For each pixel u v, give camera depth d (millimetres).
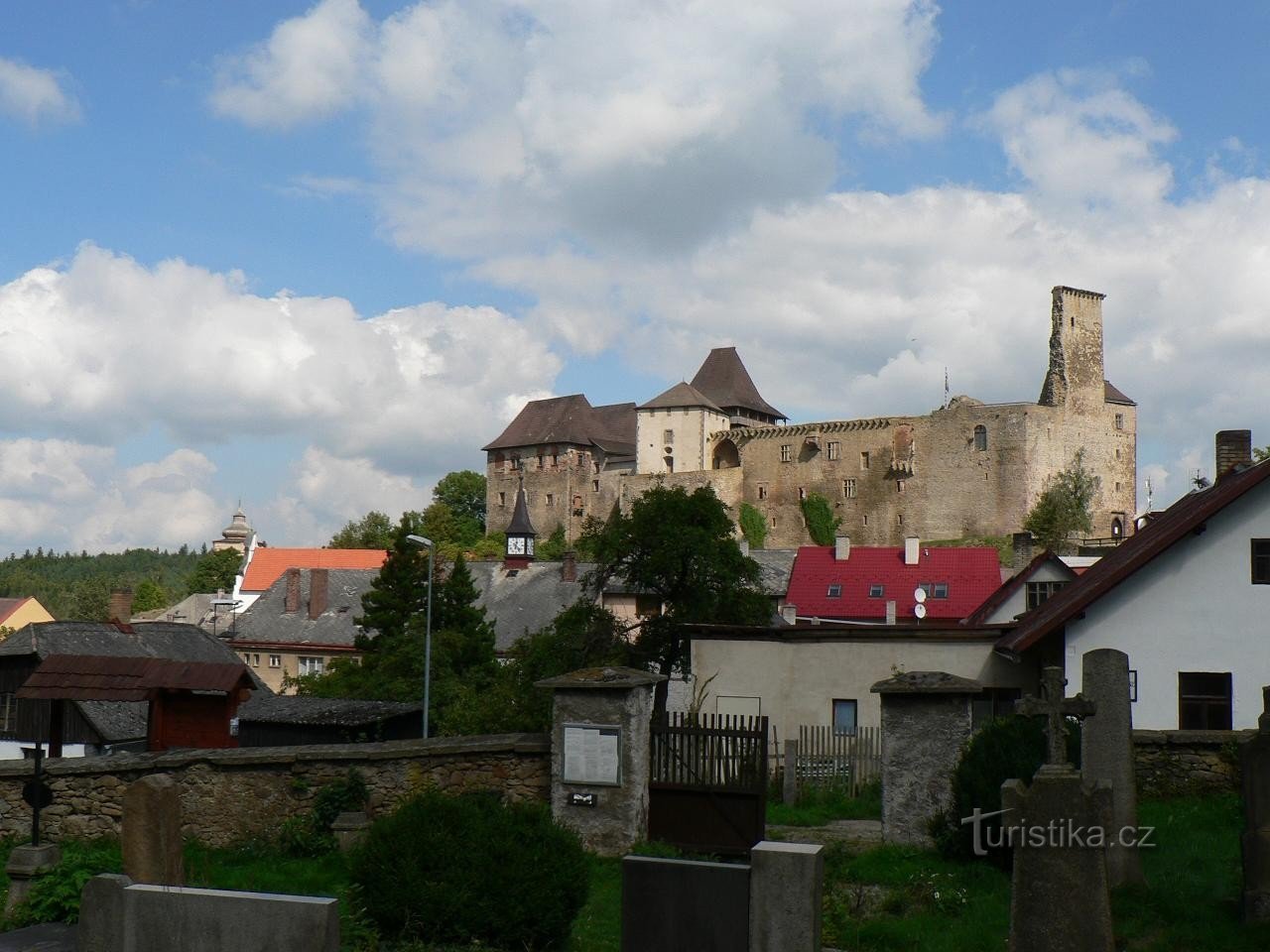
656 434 139125
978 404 118250
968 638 28047
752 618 41031
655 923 10641
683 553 40062
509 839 11625
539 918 11398
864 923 12172
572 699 16078
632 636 48781
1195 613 26266
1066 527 109938
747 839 15953
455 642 53750
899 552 68625
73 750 38875
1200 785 18203
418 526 125250
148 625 43312
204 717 20672
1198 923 12055
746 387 147875
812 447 126562
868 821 19312
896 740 16250
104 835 16828
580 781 15922
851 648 28094
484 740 16703
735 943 10453
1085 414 120312
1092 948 10664
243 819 16734
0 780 17031
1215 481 35688
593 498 142250
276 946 9820
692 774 16328
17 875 13547
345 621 83812
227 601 107625
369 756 16672
